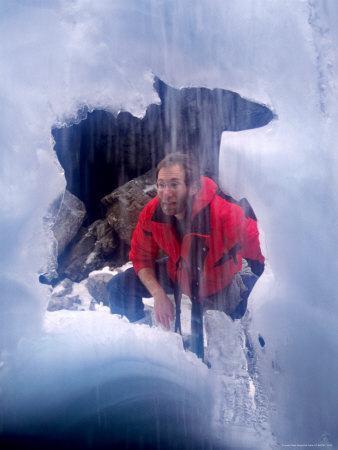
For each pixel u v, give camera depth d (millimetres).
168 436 1407
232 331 1729
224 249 1697
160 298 1833
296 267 1558
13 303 1577
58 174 1629
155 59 1650
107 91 1688
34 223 1593
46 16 1549
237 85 1666
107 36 1600
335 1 1527
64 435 1408
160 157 2748
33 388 1525
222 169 1660
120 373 1584
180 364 1649
